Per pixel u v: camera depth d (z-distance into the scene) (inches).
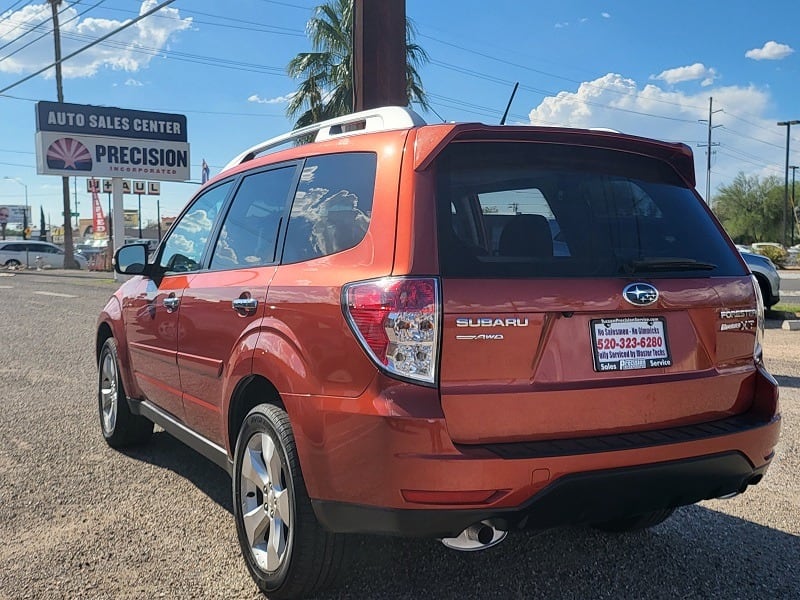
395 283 108.7
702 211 137.6
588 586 135.3
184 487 186.1
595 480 109.9
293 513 120.8
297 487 120.0
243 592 132.2
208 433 159.6
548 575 139.4
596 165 128.4
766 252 1503.4
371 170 123.8
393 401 106.4
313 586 124.6
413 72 717.3
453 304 107.9
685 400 123.3
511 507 106.5
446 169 117.0
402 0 383.6
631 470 112.2
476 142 119.0
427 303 107.2
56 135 1126.4
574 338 115.0
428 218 112.4
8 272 1457.9
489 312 109.2
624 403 117.6
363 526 110.7
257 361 131.0
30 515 166.9
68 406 271.0
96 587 133.4
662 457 115.0
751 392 133.1
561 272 115.8
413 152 117.6
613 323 118.1
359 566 141.1
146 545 151.6
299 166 145.6
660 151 134.3
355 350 110.9
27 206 3299.7
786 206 2272.4
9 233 3484.3
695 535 159.3
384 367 107.8
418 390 106.5
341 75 732.7
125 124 1171.3
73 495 179.6
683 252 129.3
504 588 134.0
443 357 107.1
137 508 171.9
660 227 129.6
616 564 144.6
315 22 751.7
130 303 204.2
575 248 119.7
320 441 114.7
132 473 196.7
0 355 388.8
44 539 154.1
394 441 105.4
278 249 141.1
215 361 150.9
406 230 112.2
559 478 108.0
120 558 145.5
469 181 117.6
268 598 129.6
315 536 120.0
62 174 1131.9
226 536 156.6
